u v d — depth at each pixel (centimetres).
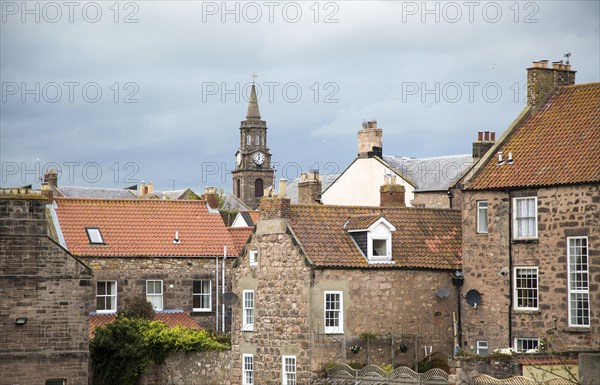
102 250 6556
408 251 5619
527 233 5356
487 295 5497
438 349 5572
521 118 5762
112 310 6519
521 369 4669
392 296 5500
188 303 6681
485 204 5544
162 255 6638
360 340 5400
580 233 5106
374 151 8938
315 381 5291
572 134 5447
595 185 5053
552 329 5209
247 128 19775
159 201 7062
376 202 8844
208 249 6788
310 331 5316
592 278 5041
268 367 5544
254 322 5659
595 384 4206
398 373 4947
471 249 5584
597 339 5012
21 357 5222
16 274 5238
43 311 5272
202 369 5875
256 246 5694
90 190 12038
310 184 7438
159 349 5912
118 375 5878
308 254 5391
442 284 5622
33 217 5281
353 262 5438
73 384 5300
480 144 7706
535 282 5322
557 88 5809
